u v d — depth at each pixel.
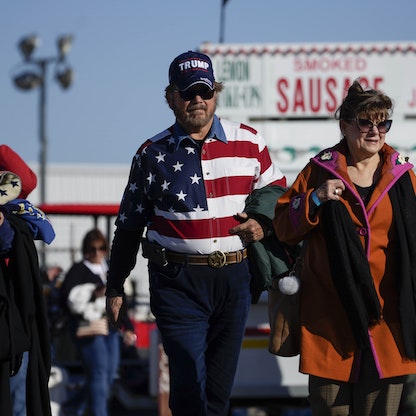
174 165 9.77
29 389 9.18
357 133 8.99
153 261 9.98
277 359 14.13
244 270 9.94
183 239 9.75
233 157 9.85
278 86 23.03
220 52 22.95
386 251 8.96
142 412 19.45
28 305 9.18
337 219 8.84
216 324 10.03
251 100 22.98
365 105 8.90
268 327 14.13
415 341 8.81
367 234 8.90
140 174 9.93
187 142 9.80
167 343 9.89
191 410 9.91
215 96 9.91
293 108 23.05
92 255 16.77
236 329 10.01
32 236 9.69
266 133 23.05
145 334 22.50
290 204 9.07
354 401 9.09
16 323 9.05
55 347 19.75
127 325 17.17
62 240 37.94
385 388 8.96
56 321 17.20
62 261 37.19
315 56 23.08
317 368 8.98
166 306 9.85
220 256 9.73
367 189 9.07
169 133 9.93
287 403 14.79
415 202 8.99
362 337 8.73
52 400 15.64
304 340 9.07
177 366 9.86
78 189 73.94
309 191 8.91
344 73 23.14
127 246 10.26
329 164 9.14
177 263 9.80
